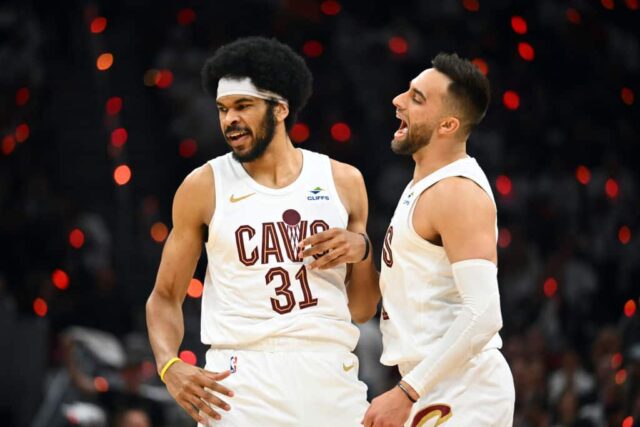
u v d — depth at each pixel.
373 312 10.41
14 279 22.31
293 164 10.04
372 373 19.80
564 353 20.05
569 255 24.86
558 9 30.94
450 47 30.86
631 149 29.22
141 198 27.84
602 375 16.77
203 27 29.84
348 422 9.68
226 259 9.76
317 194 9.94
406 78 31.05
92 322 21.94
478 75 9.20
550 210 26.86
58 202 24.70
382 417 8.70
